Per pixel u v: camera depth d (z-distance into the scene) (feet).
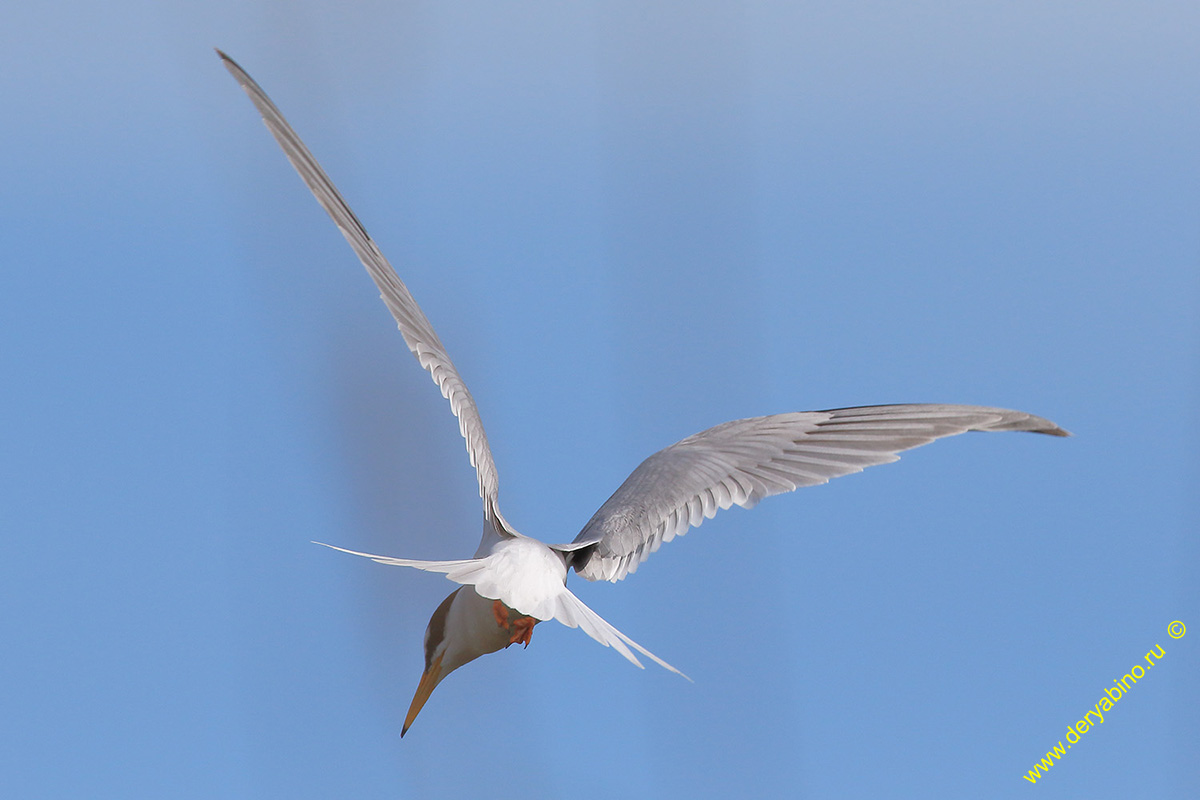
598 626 23.11
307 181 26.35
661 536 28.17
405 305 28.25
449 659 26.86
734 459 28.66
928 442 26.27
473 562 24.35
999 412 25.48
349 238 27.04
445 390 27.48
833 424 27.96
